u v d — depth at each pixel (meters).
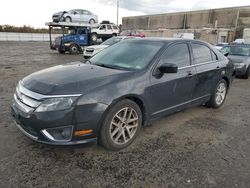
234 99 5.96
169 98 3.63
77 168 2.64
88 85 2.76
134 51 3.76
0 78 7.70
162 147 3.21
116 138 3.02
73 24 20.34
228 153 3.12
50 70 3.34
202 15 39.84
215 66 4.60
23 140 3.21
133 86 3.05
